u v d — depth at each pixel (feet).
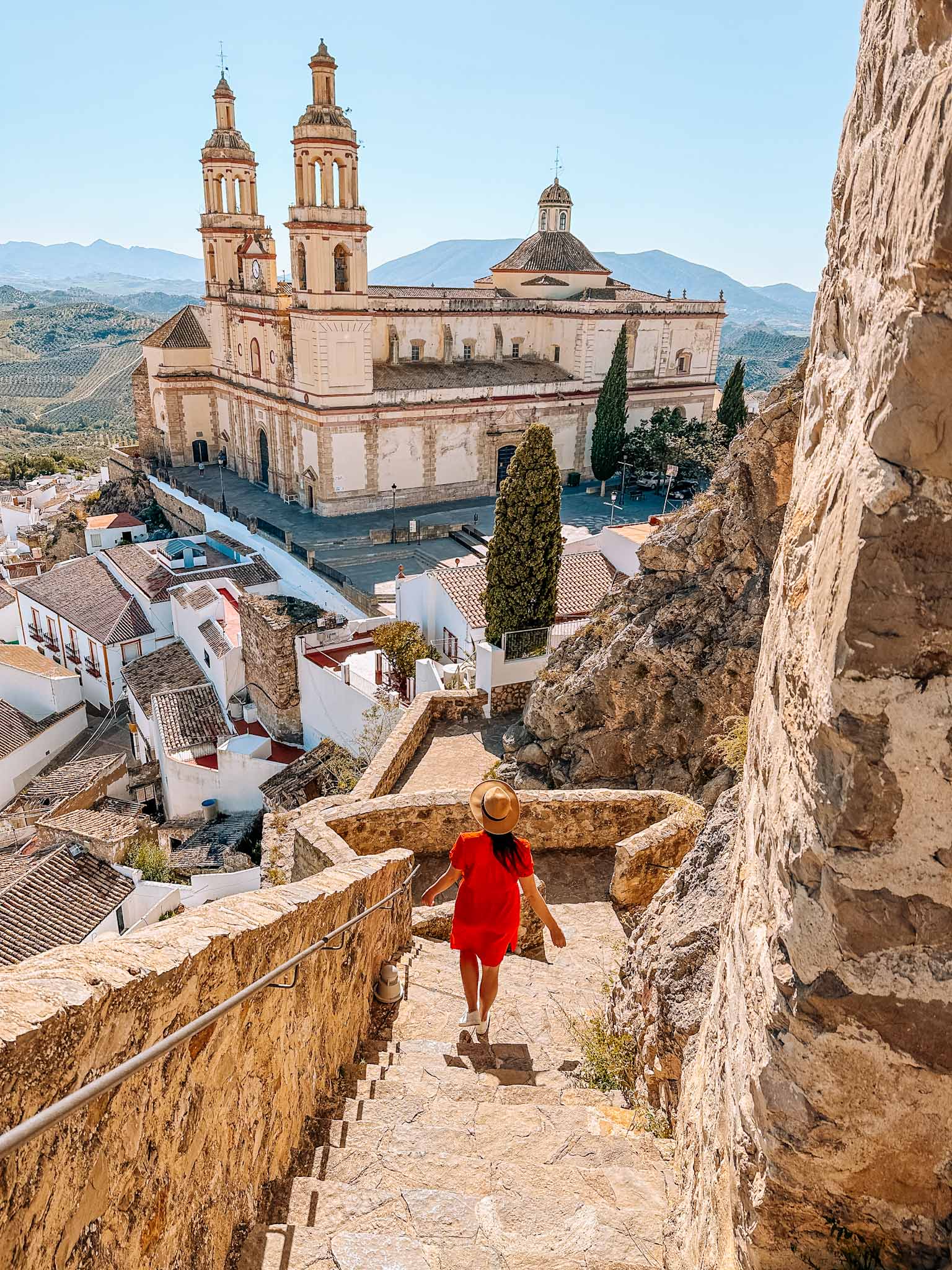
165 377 219.20
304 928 17.94
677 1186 15.28
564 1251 14.40
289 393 184.96
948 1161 8.67
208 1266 13.00
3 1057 7.95
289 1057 17.17
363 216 165.68
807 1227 9.37
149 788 119.44
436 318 195.11
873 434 7.68
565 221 225.56
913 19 7.80
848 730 7.83
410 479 186.91
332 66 160.66
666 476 193.77
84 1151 9.40
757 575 47.19
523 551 68.54
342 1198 15.61
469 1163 16.76
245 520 177.68
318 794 89.45
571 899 35.63
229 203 211.20
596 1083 22.33
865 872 8.03
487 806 22.86
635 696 50.34
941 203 6.61
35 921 84.89
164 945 12.14
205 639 125.80
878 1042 8.39
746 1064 10.05
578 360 203.92
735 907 12.90
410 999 26.73
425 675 85.87
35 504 266.36
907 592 7.41
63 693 144.97
